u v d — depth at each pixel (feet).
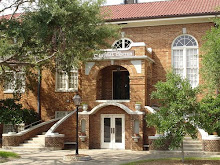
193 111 45.52
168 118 45.32
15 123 71.15
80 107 70.08
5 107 74.13
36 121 79.56
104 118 69.10
